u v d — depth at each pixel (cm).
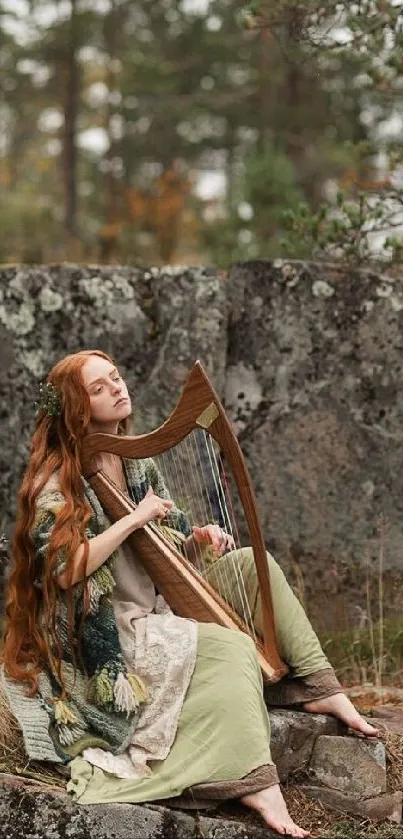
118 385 474
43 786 427
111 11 2058
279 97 1953
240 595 479
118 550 460
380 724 491
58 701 441
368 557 664
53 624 446
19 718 445
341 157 1708
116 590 463
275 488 664
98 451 463
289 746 462
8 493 643
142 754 433
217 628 446
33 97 2209
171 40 2114
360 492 666
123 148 2038
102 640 443
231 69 2106
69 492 455
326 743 464
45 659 454
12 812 421
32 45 2084
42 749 434
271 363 666
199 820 421
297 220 710
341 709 469
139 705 439
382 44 668
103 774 428
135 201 1767
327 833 440
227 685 434
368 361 668
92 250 1825
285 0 656
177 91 2103
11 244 1844
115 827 418
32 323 648
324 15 661
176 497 633
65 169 2011
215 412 450
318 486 664
